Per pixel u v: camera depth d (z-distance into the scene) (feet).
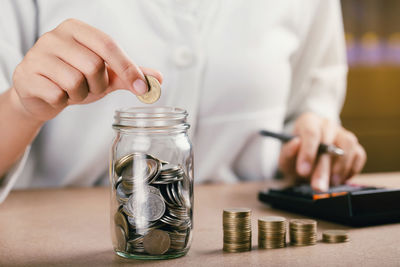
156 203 1.79
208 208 2.85
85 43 1.99
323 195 2.59
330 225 2.38
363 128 7.84
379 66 7.89
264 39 3.95
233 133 3.97
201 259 1.83
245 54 3.87
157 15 3.63
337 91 4.54
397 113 7.91
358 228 2.31
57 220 2.54
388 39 7.93
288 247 1.99
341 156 3.45
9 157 2.82
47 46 2.07
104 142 3.71
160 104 3.71
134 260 1.84
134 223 1.80
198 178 3.99
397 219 2.41
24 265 1.81
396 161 7.72
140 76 1.93
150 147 1.82
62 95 2.13
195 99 3.75
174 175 1.81
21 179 3.81
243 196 3.24
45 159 3.78
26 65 2.11
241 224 1.91
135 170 1.79
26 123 2.68
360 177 3.97
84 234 2.25
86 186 3.86
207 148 3.99
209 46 3.81
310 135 3.45
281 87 4.09
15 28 3.44
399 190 2.42
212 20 3.81
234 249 1.92
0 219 2.57
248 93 3.92
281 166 3.78
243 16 3.88
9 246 2.06
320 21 4.35
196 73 3.69
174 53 3.64
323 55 4.48
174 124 1.84
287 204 2.71
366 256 1.84
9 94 2.71
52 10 3.54
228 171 4.10
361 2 7.77
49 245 2.07
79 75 2.03
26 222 2.50
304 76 4.49
